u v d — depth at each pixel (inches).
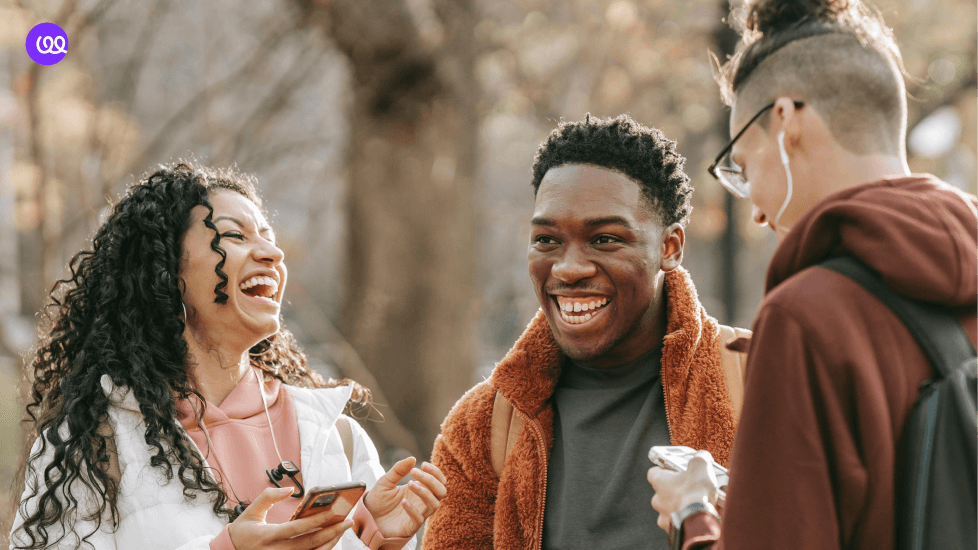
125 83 339.0
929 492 48.7
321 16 286.8
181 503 76.2
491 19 361.7
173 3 371.6
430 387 289.1
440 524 85.4
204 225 82.6
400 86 288.7
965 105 402.6
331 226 569.6
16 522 75.7
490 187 537.0
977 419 49.1
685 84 388.5
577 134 80.9
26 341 267.9
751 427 52.2
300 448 84.4
